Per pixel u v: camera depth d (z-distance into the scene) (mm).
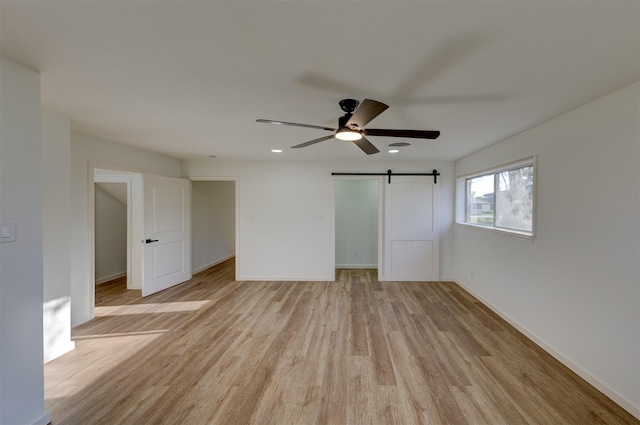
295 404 2100
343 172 5516
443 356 2746
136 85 2111
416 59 1710
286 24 1394
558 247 2688
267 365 2605
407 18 1339
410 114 2668
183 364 2623
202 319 3664
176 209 5191
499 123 2924
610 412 2010
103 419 1953
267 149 4426
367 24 1388
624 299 2053
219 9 1285
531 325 3086
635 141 1980
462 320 3609
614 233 2127
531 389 2258
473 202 4922
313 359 2703
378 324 3496
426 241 5465
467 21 1359
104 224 5535
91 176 3627
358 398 2158
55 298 2766
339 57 1697
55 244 2779
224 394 2213
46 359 2656
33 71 1871
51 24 1396
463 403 2102
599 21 1341
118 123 3068
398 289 4973
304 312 3904
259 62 1771
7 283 1727
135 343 3021
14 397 1752
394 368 2549
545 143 2865
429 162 5430
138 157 4434
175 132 3426
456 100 2332
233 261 7516
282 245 5570
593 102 2303
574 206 2496
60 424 1905
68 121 2904
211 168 5566
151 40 1541
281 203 5559
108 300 4398
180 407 2070
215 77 1975
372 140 3744
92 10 1292
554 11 1279
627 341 2029
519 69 1818
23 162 1817
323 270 5551
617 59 1688
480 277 4344
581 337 2418
